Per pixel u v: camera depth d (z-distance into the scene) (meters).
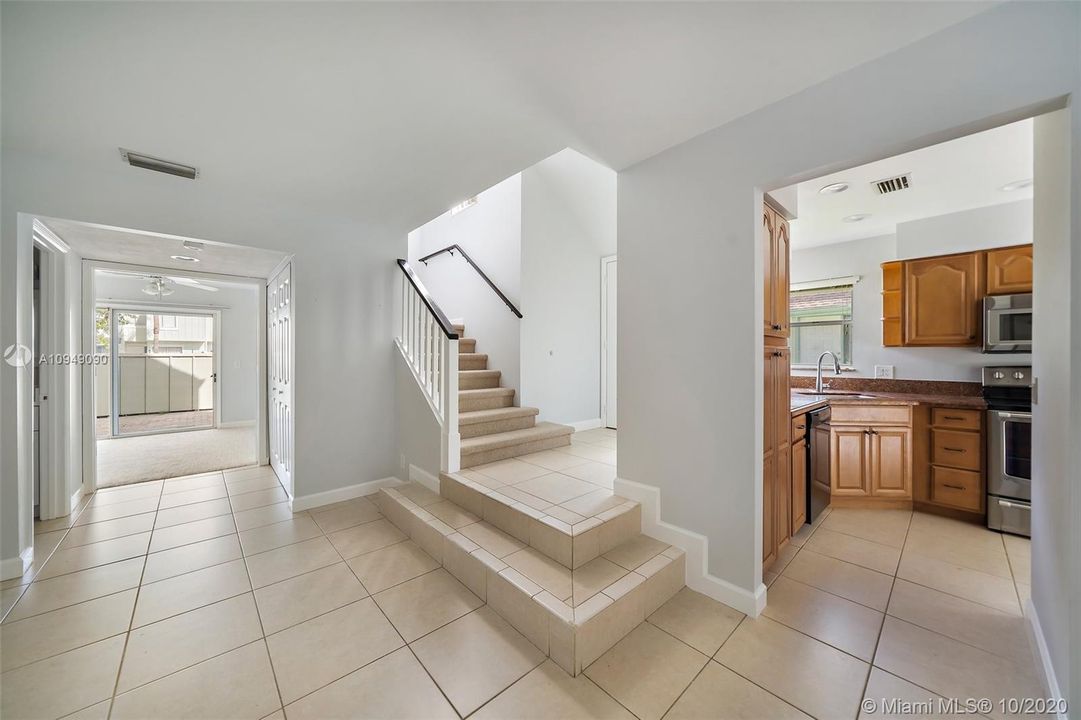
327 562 2.38
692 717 1.36
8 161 2.13
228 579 2.20
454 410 3.02
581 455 3.58
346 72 1.58
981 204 3.24
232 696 1.46
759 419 1.88
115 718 1.36
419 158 2.28
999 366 3.07
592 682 1.51
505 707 1.41
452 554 2.24
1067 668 1.24
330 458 3.28
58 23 1.28
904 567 2.31
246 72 1.57
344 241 3.33
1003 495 2.76
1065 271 1.31
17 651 1.66
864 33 1.38
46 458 2.96
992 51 1.29
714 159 1.98
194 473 4.07
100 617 1.88
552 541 2.04
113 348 5.81
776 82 1.65
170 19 1.29
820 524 2.91
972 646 1.68
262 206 2.94
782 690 1.47
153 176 2.50
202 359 7.65
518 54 1.49
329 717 1.37
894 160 2.58
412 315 3.44
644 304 2.28
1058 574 1.37
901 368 3.75
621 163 2.33
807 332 4.35
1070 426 1.21
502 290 4.44
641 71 1.58
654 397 2.24
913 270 3.50
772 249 2.18
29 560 2.29
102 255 3.27
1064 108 1.27
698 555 2.06
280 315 3.69
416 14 1.29
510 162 2.34
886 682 1.50
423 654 1.66
